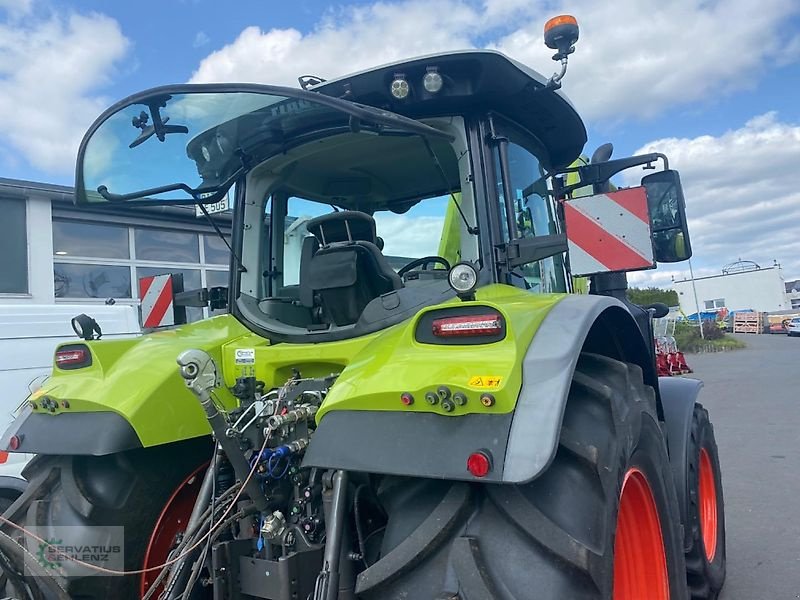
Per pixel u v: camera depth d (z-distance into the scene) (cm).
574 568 169
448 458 173
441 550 179
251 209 326
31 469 275
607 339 268
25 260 1002
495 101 279
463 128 279
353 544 215
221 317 324
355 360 219
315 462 189
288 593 207
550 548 170
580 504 182
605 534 179
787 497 605
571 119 320
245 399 266
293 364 269
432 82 255
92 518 258
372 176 334
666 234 318
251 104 261
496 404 175
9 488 459
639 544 241
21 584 232
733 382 1593
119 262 1094
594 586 169
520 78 270
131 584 263
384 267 281
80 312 575
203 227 1188
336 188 349
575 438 192
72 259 1047
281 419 227
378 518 227
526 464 166
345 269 271
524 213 312
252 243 326
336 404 198
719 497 415
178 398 266
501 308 190
